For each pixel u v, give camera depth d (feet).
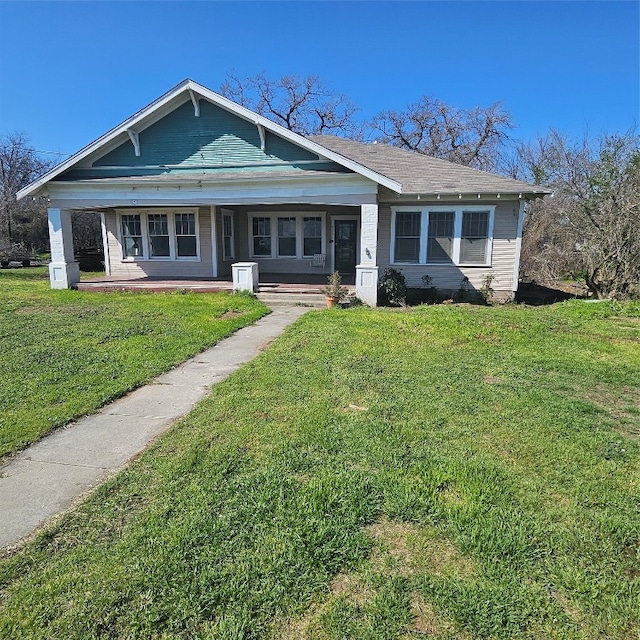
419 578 7.05
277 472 10.11
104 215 49.06
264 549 7.63
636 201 39.34
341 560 7.43
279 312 32.68
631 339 24.67
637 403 15.05
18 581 6.99
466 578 7.09
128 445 11.75
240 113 36.63
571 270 51.72
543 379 17.19
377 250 41.19
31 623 6.22
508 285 40.16
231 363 19.36
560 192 51.08
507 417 13.39
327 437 11.84
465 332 24.85
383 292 37.45
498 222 39.42
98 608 6.46
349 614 6.42
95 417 13.62
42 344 22.15
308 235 50.47
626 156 41.81
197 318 28.73
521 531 8.13
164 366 18.58
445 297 40.73
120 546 7.73
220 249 48.70
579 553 7.67
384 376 17.01
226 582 6.93
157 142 39.52
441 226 40.16
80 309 32.19
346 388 15.62
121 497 9.21
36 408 14.01
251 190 37.17
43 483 9.88
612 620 6.37
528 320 29.01
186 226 48.11
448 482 9.80
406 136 110.32
